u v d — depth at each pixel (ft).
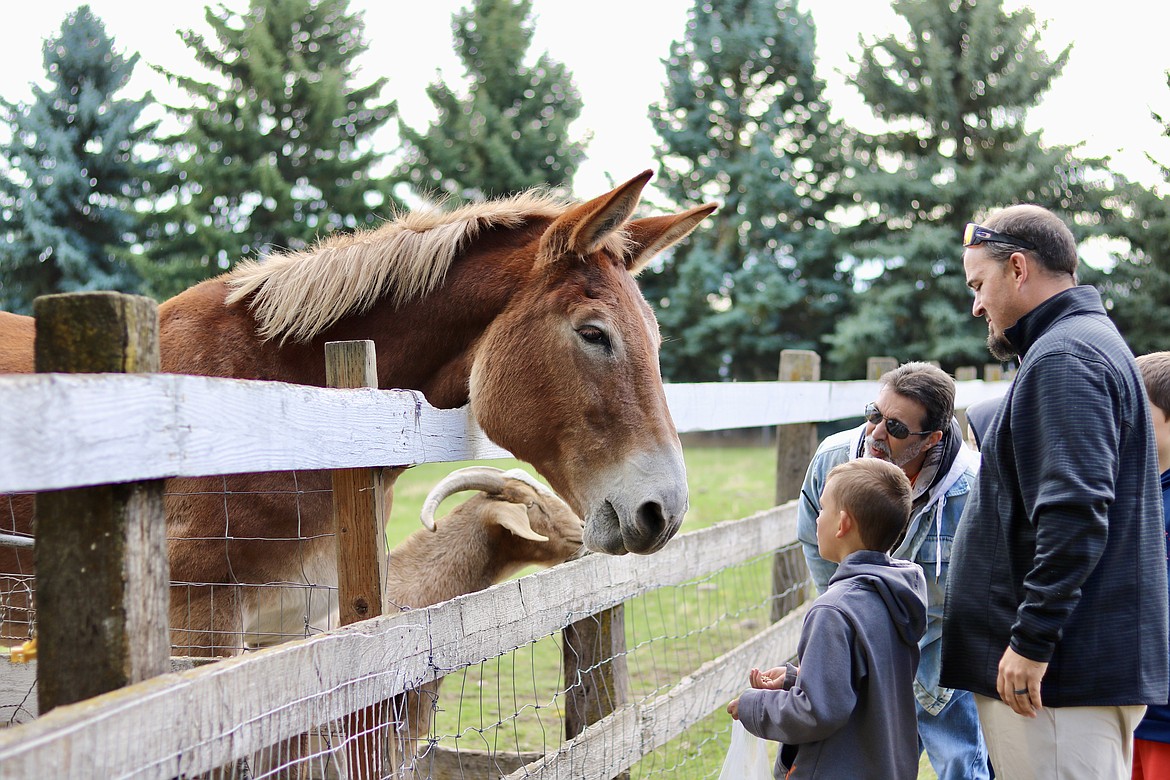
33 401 4.33
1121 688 7.70
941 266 78.79
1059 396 7.52
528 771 8.82
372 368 7.80
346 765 8.23
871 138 86.89
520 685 20.11
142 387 4.99
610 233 9.17
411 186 84.12
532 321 9.25
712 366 91.20
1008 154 80.94
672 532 8.64
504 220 10.07
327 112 79.10
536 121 91.35
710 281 87.71
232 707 5.48
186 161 74.74
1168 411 10.16
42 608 5.08
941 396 9.93
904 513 8.33
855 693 7.86
